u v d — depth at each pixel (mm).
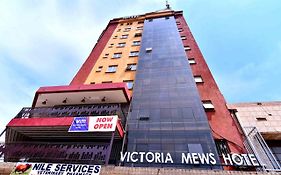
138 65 18578
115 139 12148
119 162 9672
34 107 14812
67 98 15172
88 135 12359
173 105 13453
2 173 9250
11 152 11102
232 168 9523
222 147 11211
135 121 12727
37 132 12797
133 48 24109
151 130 11844
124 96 14570
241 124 12859
